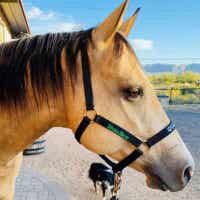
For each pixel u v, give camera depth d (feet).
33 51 4.15
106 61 3.94
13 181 5.25
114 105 3.96
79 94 4.00
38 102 4.12
